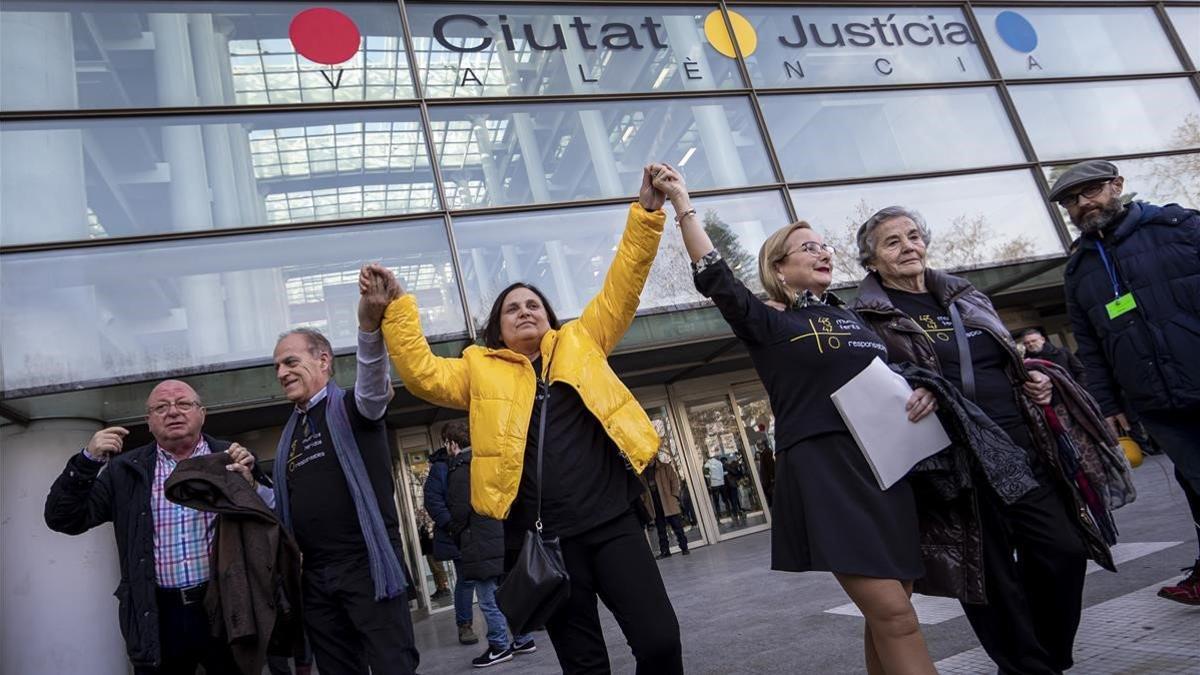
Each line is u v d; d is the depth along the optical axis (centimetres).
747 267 905
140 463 321
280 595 294
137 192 735
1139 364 339
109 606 645
